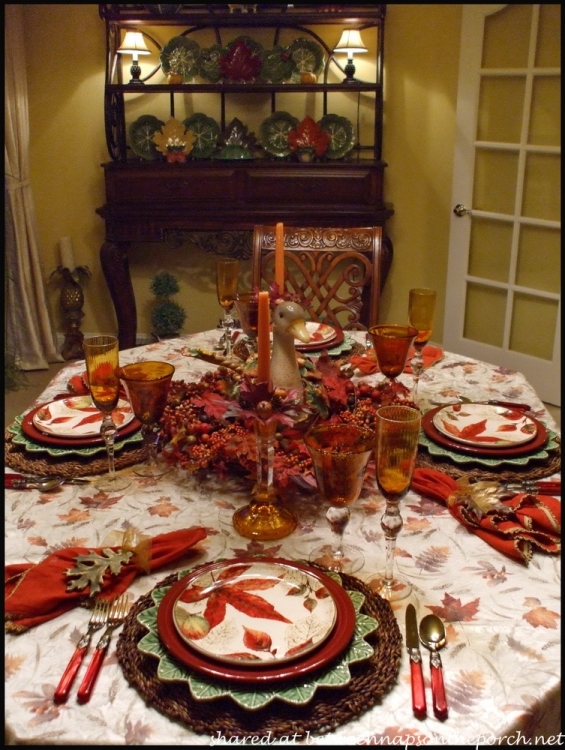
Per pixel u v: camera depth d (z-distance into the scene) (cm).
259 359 108
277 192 359
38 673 85
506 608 95
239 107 381
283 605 90
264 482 114
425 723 78
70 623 93
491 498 113
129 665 84
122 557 101
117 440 138
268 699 76
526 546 106
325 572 98
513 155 347
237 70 355
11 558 105
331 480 95
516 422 140
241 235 385
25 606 93
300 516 117
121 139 374
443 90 367
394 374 138
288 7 355
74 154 391
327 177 355
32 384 376
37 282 387
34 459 132
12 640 90
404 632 91
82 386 160
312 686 78
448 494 119
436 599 97
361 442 100
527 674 84
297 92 369
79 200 397
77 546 109
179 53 362
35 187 395
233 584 93
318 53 362
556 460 131
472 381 171
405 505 120
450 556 106
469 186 362
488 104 351
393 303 404
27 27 372
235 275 173
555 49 321
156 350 189
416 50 365
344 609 88
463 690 82
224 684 78
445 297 396
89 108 384
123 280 377
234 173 357
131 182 360
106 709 79
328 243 214
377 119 357
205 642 84
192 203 361
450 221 379
